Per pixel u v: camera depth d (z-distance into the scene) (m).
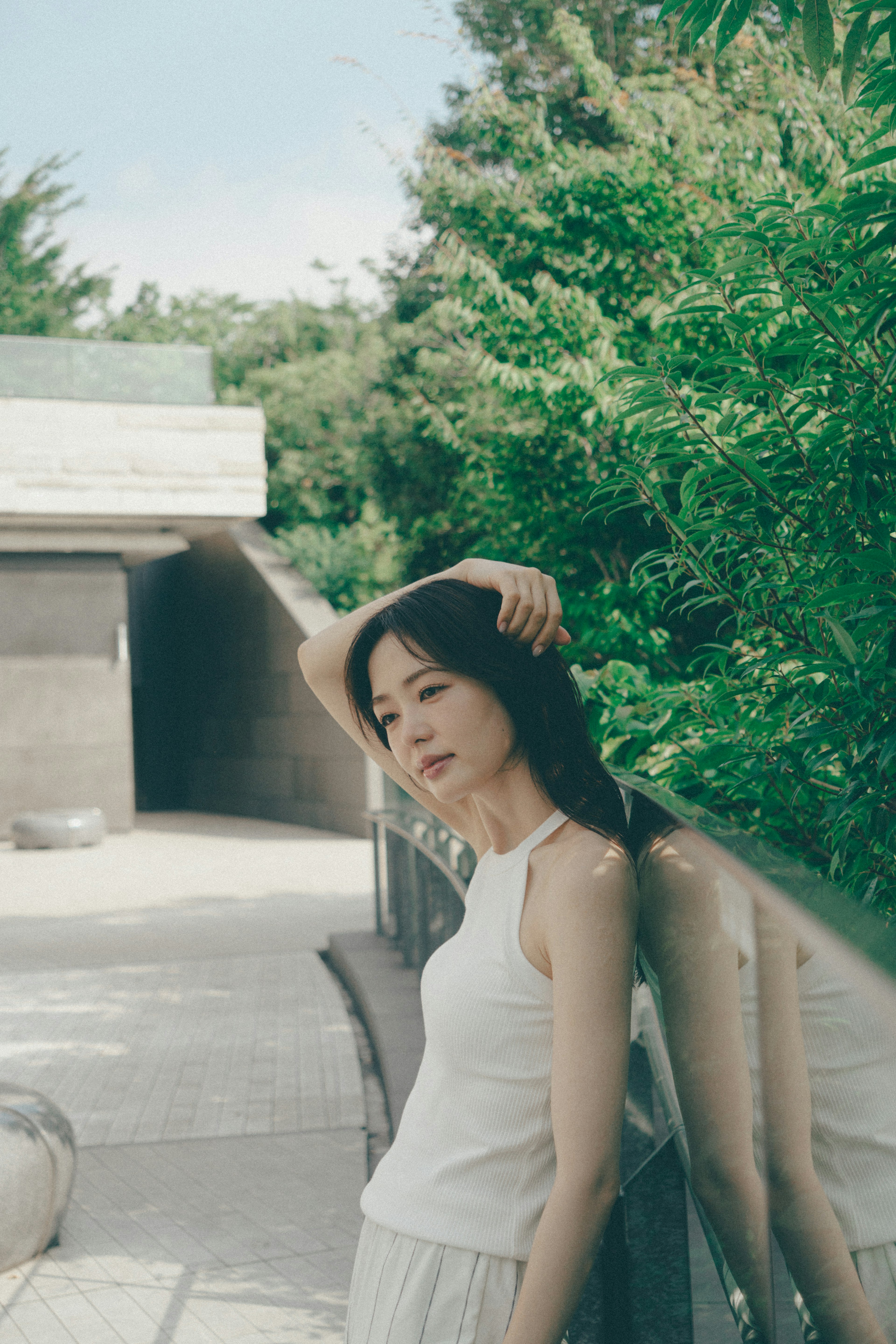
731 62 4.73
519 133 6.02
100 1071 5.86
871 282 1.75
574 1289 1.07
